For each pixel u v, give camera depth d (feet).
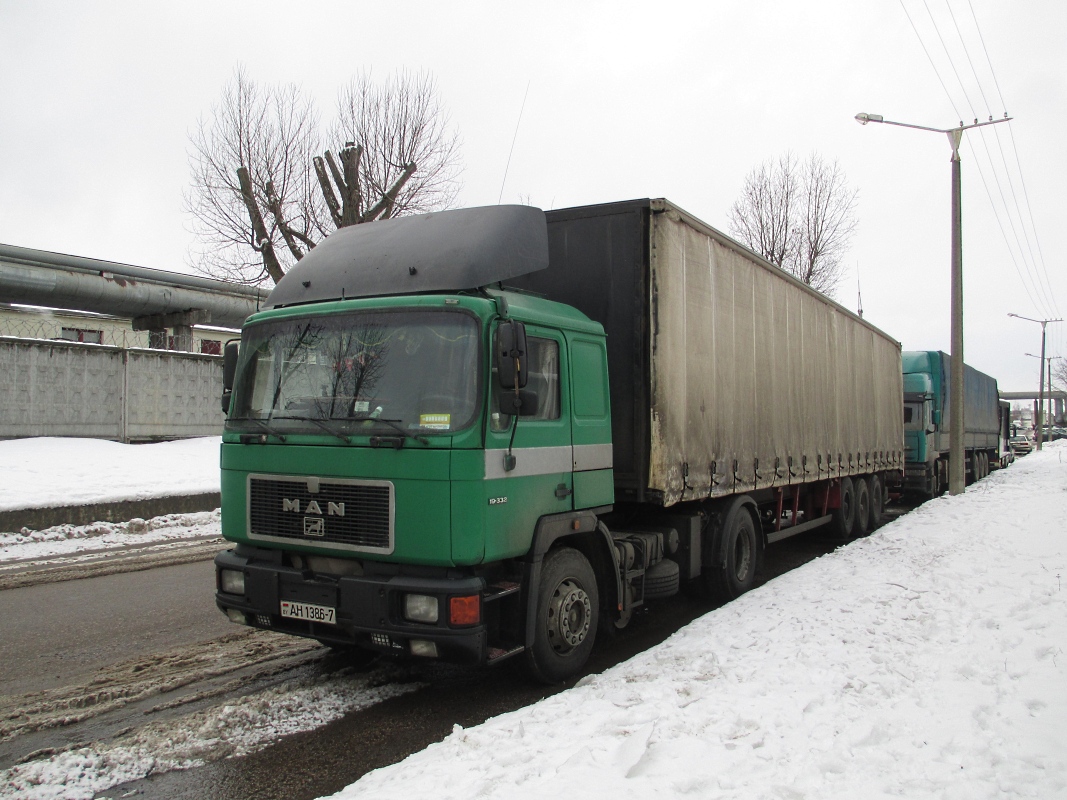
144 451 47.70
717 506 26.04
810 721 13.20
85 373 48.65
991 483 72.43
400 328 15.84
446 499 14.57
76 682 17.38
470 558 14.60
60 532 34.42
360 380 15.92
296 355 16.84
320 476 15.80
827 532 39.22
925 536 34.58
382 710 15.89
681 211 22.20
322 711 15.76
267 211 54.70
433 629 14.46
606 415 19.57
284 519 16.26
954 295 60.13
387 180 55.67
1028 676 15.38
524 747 12.27
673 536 23.36
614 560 19.16
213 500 41.65
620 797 10.44
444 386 15.14
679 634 19.33
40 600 24.71
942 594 22.48
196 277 64.18
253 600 16.47
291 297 18.06
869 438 43.50
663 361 20.85
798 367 32.63
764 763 11.58
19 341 45.44
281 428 16.44
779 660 16.67
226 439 17.40
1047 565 26.35
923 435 59.26
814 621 19.77
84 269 57.57
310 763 13.38
